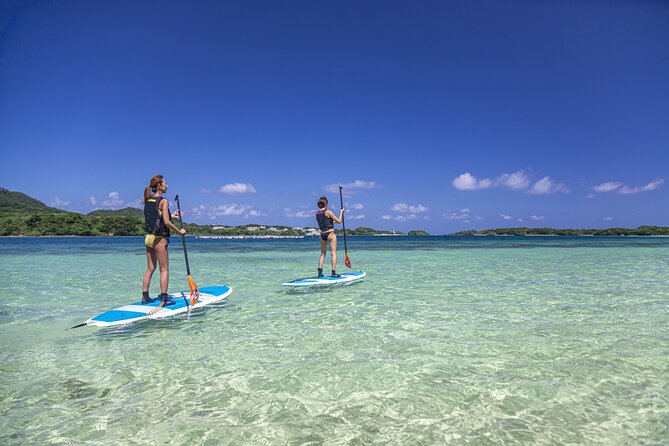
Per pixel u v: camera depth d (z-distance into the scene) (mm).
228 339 5578
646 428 3074
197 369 4441
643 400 3553
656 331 5828
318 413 3393
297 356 4828
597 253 27641
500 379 4047
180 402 3627
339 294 9289
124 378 4203
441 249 35594
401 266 16938
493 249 35250
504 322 6418
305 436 3018
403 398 3646
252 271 15148
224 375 4258
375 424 3188
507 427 3107
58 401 3660
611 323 6316
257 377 4191
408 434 3023
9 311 7625
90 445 2924
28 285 11250
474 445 2850
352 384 3979
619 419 3213
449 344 5242
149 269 7766
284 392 3818
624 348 5012
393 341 5398
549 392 3734
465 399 3607
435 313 7129
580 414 3305
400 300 8453
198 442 2947
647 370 4266
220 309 7613
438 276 12914
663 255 24922
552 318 6684
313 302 8289
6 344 5422
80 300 8859
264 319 6766
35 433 3090
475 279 12094
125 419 3312
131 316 6730
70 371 4410
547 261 19703
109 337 5758
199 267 17016
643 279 11992
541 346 5117
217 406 3541
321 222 11562
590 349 4988
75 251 33219
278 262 20109
